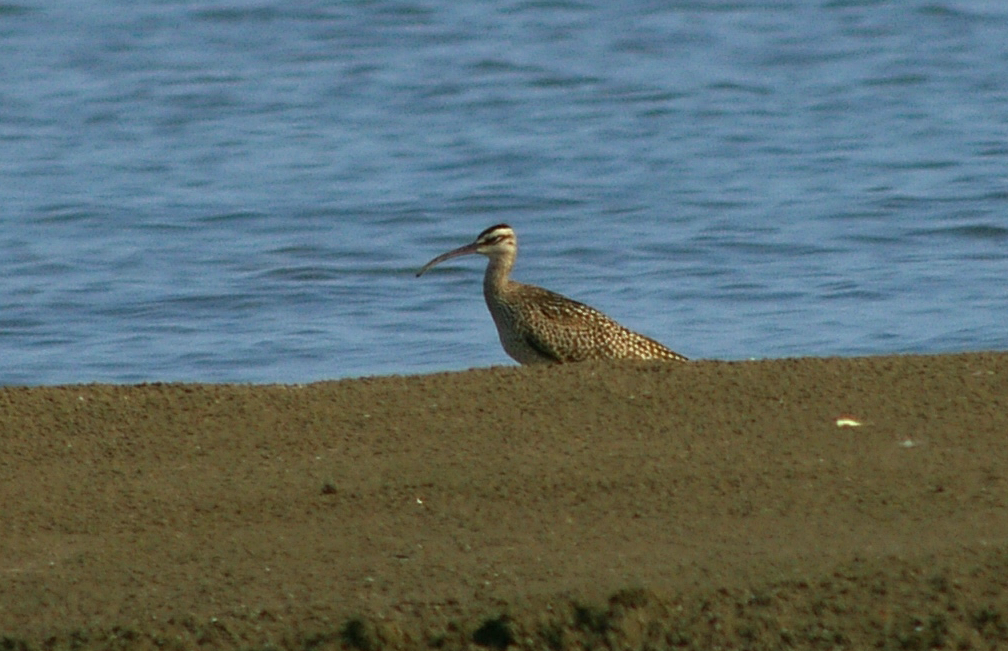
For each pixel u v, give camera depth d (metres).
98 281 27.58
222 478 13.60
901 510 12.54
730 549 11.97
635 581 11.52
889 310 24.81
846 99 43.09
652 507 12.76
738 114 41.72
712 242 29.72
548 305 19.02
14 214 32.41
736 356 22.44
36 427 14.74
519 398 15.24
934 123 40.00
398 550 12.21
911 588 11.33
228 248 29.77
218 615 11.34
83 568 12.10
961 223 30.50
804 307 25.16
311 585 11.72
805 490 12.95
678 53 48.97
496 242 19.34
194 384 15.91
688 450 13.83
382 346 23.59
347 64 47.84
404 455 13.93
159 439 14.47
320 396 15.45
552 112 42.22
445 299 26.34
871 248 28.98
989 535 12.02
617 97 43.78
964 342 22.92
